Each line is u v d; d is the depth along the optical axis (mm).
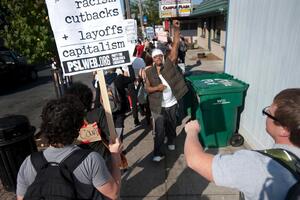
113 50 2682
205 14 18422
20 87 13086
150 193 3764
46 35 4898
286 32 3564
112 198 1881
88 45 2637
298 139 1309
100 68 2656
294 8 3381
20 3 4793
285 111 1311
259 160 1321
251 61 4641
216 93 4508
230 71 5742
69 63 2639
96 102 4180
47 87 12672
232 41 5586
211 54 20531
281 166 1272
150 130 5965
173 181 4004
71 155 1733
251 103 4688
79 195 1720
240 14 5133
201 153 1494
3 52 13344
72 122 1752
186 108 6473
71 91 2615
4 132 3650
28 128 3902
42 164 1733
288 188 1225
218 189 3783
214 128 4742
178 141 5242
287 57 3551
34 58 5078
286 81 3586
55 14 2525
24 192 1847
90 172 1729
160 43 11562
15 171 3850
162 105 4477
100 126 2600
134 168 4402
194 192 3744
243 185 1321
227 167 1366
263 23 4191
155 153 4496
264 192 1266
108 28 2639
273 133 1414
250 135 4762
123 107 6258
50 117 1717
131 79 6188
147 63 5469
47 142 1781
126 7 10352
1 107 9461
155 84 4301
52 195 1615
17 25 4891
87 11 2578
